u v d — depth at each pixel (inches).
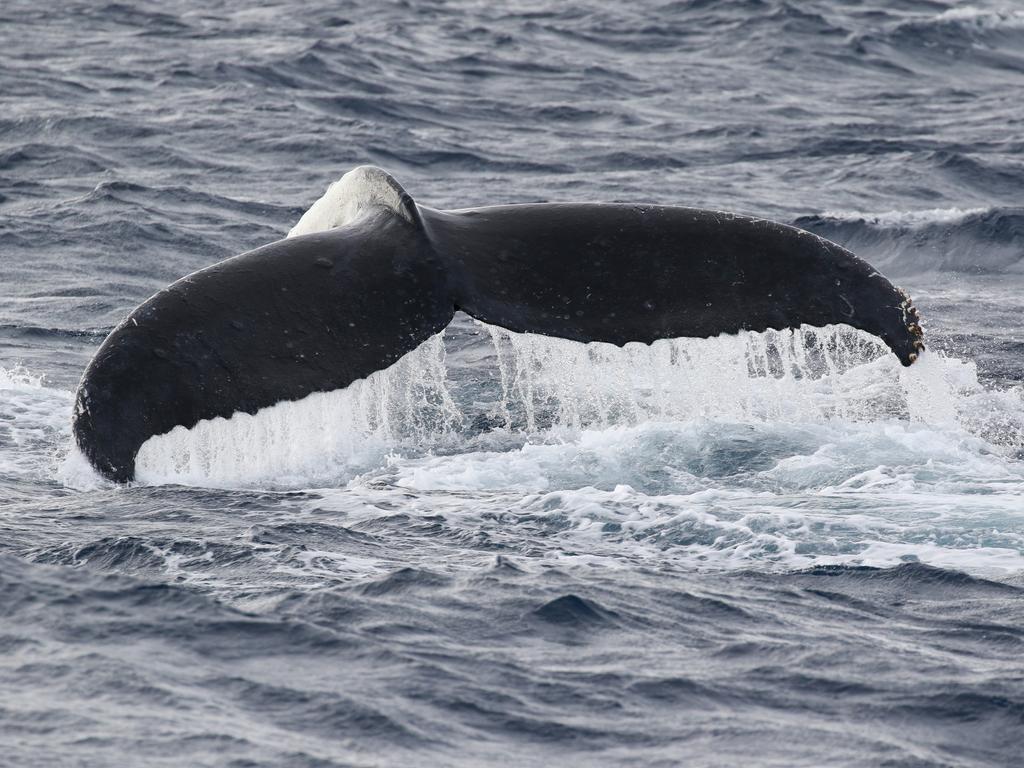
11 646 1046.4
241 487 1499.8
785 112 5152.6
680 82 5664.4
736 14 6943.9
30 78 4943.4
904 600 1231.5
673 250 1635.1
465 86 5349.4
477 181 3939.5
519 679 1040.8
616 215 1669.5
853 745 957.8
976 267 3270.2
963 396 2049.7
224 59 5403.5
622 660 1083.3
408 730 949.2
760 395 1921.8
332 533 1362.0
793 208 3703.3
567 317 1562.5
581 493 1504.7
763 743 956.6
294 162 4033.0
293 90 5004.9
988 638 1149.1
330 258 1553.9
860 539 1378.0
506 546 1343.5
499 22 6781.5
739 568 1302.9
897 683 1054.4
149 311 1446.9
